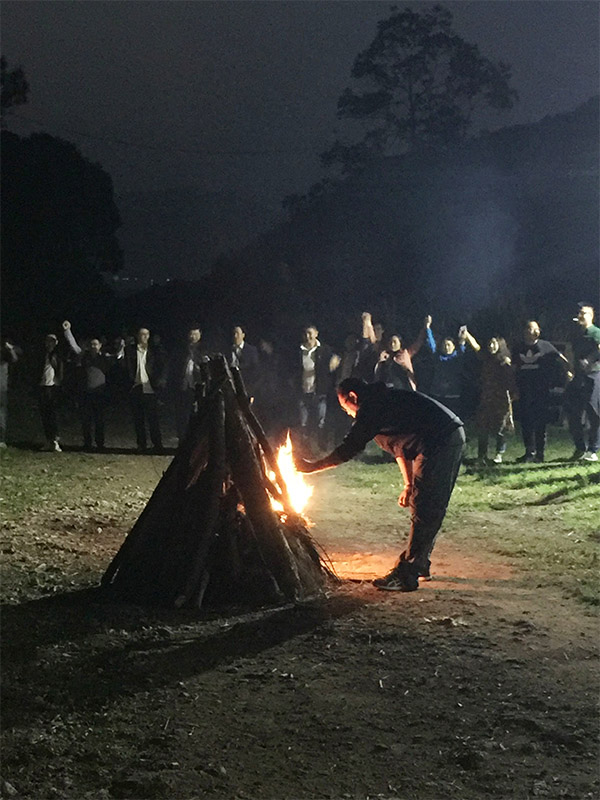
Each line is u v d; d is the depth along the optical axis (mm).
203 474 8648
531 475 15367
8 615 8086
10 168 53406
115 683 6617
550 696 6363
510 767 5418
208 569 8562
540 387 16703
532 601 8484
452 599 8508
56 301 53156
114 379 18828
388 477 15805
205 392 8875
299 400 18500
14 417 24266
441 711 6141
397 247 51469
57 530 11445
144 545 8648
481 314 29969
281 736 5797
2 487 14312
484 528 11727
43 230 54188
